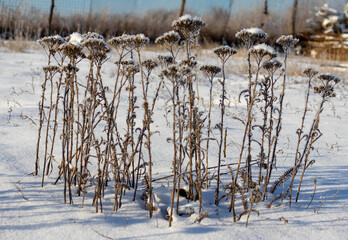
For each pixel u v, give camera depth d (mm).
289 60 10516
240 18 17125
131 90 2152
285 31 15664
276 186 2279
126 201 2111
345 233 1871
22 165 2547
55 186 2252
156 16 17344
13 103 4582
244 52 11688
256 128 4059
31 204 1988
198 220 1893
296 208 2123
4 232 1707
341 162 3006
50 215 1887
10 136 3180
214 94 6082
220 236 1777
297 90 6508
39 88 5531
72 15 15859
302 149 3359
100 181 1975
